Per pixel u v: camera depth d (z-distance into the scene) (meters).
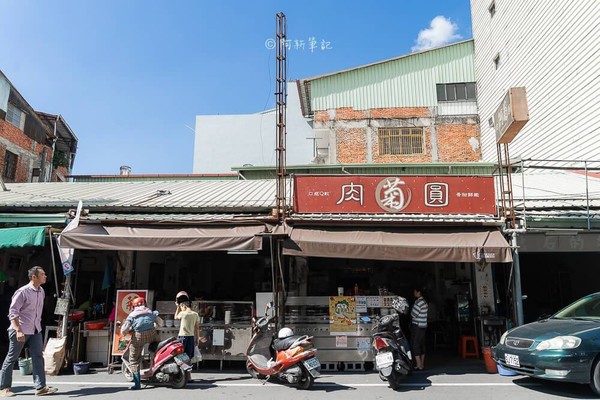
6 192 11.94
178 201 10.16
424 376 7.67
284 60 9.45
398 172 17.64
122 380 7.48
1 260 11.54
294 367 6.82
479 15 20.58
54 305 12.12
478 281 9.54
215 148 27.59
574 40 13.05
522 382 7.05
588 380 5.89
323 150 21.36
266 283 12.99
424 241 8.02
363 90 21.19
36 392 6.40
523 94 7.95
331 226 8.44
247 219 8.42
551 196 10.09
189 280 14.16
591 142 12.23
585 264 12.59
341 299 8.47
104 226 8.38
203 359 8.39
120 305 8.51
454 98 20.94
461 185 8.66
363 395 6.39
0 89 20.31
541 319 7.65
